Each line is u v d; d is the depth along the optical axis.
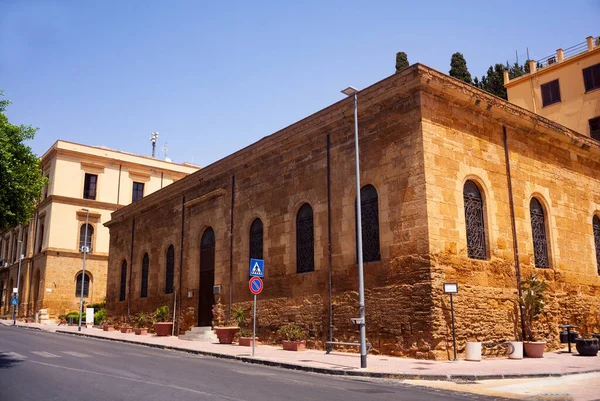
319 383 11.30
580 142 22.61
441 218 16.16
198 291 26.66
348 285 18.11
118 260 36.28
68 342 22.42
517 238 18.53
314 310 19.27
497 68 45.28
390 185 17.11
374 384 11.48
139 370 12.89
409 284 15.95
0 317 55.56
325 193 19.67
